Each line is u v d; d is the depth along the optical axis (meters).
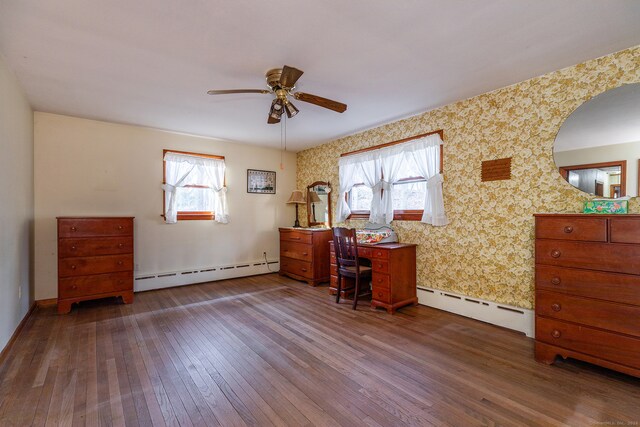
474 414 1.64
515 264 2.81
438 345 2.51
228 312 3.35
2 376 2.03
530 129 2.70
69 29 1.91
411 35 2.01
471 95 3.08
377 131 4.18
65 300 3.29
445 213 3.37
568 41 2.09
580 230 2.03
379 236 3.77
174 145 4.46
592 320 1.98
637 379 1.98
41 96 3.05
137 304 3.63
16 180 2.71
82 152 3.77
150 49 2.17
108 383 1.96
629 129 2.20
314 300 3.80
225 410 1.69
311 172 5.48
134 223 4.12
